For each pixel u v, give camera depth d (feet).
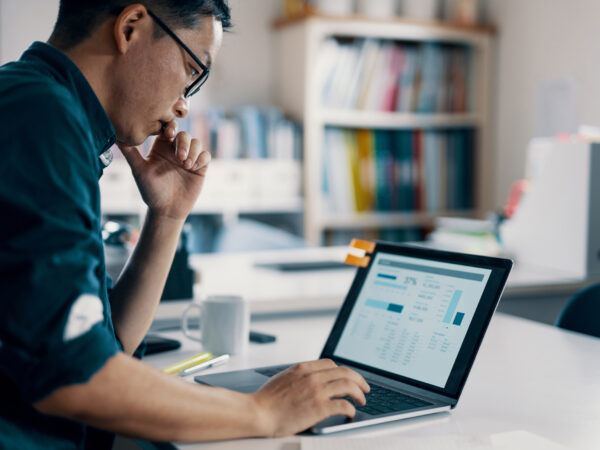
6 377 2.57
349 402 2.91
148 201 3.93
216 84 11.50
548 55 11.25
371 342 3.61
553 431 2.84
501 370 3.82
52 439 2.67
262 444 2.63
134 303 3.83
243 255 8.57
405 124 11.66
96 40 2.94
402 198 11.78
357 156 11.39
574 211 7.23
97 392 2.34
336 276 6.97
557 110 10.23
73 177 2.46
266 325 5.13
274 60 11.85
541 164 7.94
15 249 2.30
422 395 3.18
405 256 3.74
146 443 2.79
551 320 6.97
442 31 11.62
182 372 3.65
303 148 11.00
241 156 10.69
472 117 12.16
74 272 2.37
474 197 12.44
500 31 12.32
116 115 3.07
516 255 8.07
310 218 10.95
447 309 3.34
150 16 2.94
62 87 2.71
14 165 2.36
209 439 2.60
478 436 2.74
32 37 10.42
